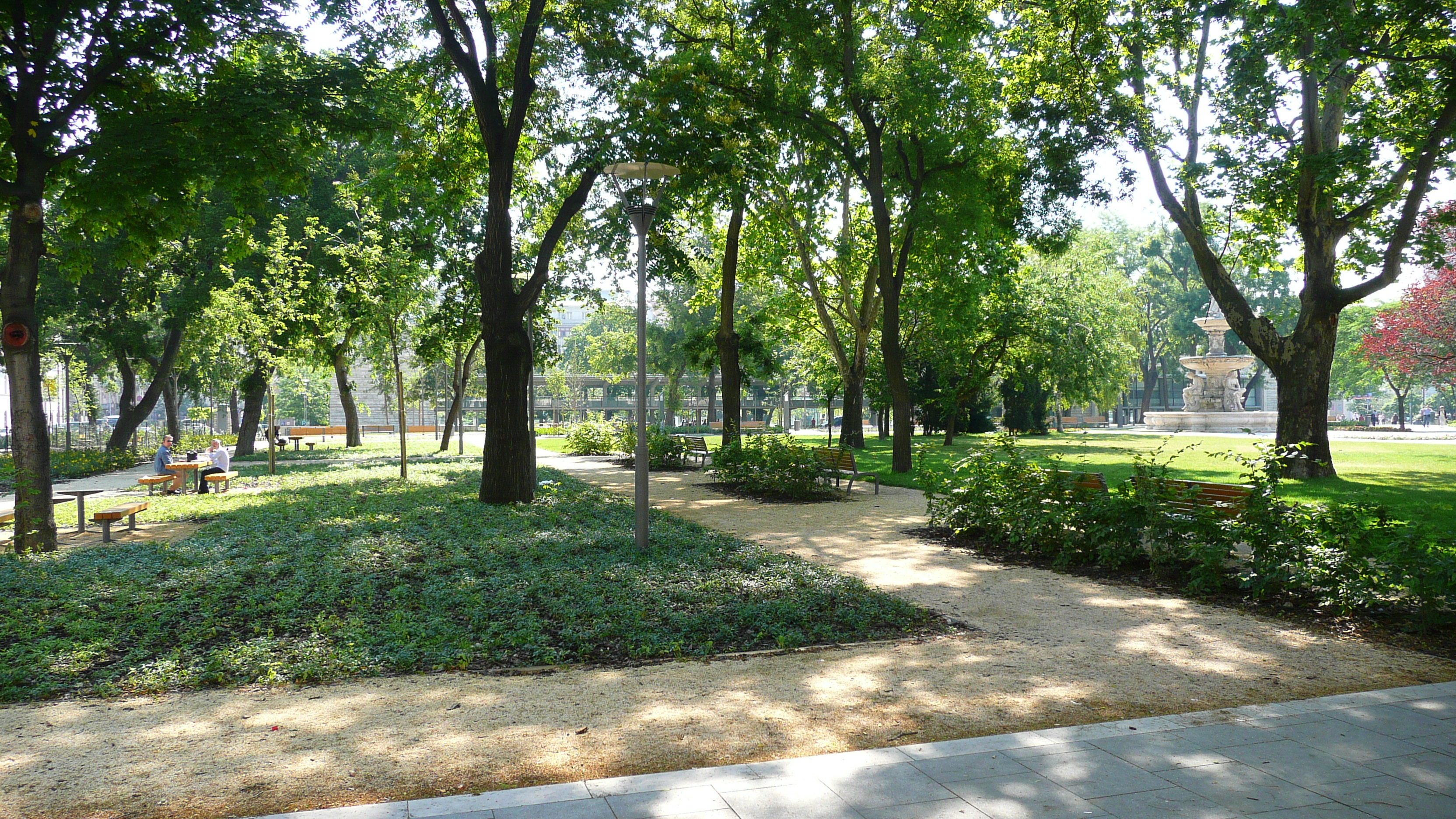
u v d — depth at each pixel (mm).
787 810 3889
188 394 53469
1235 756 4520
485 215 28703
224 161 13484
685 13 23562
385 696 5820
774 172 23484
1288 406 20250
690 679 6156
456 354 36844
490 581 9258
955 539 12719
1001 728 5062
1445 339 43844
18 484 12211
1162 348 78250
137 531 14453
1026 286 38188
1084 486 11117
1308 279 20062
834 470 19578
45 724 5328
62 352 42781
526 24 16125
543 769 4477
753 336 30750
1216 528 9141
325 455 36719
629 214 11641
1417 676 6133
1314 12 15688
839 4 20234
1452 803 3934
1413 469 22359
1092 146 20719
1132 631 7465
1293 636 7270
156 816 3967
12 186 12000
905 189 24859
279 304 22219
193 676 6246
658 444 27828
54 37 12250
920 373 41531
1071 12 20312
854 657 6688
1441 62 16125
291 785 4301
